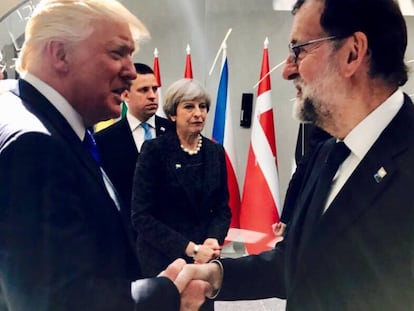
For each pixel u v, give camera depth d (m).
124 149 1.97
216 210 1.85
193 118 1.81
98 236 0.91
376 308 0.81
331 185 0.93
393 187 0.81
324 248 0.87
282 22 3.56
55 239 0.80
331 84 0.88
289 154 3.54
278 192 3.15
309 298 0.90
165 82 3.77
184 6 3.70
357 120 0.88
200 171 1.82
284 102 3.54
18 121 0.86
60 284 0.80
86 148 0.97
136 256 1.03
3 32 2.60
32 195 0.80
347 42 0.86
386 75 0.85
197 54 3.72
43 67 0.96
